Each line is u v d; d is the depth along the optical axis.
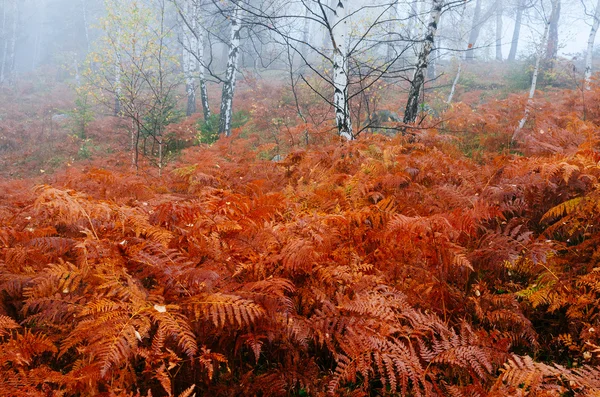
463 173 5.08
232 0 8.02
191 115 18.20
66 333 2.32
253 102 17.44
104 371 1.68
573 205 3.29
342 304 2.40
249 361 2.52
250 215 3.13
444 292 2.76
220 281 2.37
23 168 14.20
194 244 2.73
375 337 2.21
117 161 11.46
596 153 4.30
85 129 16.38
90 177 5.87
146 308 2.03
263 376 2.27
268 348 2.53
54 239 2.81
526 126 9.74
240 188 5.89
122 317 1.95
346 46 7.66
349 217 3.28
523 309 2.82
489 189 4.00
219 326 2.24
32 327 2.47
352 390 2.34
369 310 2.33
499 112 10.54
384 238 3.08
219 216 3.04
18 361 1.91
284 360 2.46
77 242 2.63
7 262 2.71
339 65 7.43
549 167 3.78
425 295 2.76
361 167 5.64
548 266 2.99
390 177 4.64
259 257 2.69
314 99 14.91
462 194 4.05
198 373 2.26
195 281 2.20
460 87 20.08
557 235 3.68
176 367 2.23
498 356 2.18
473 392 2.02
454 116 9.88
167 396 2.18
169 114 13.99
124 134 15.08
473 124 9.39
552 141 6.23
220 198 3.46
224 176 6.54
